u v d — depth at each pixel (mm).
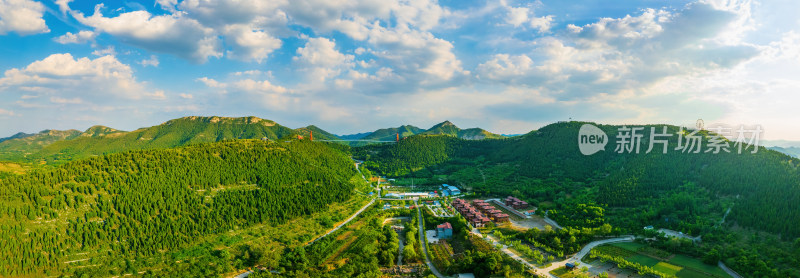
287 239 187500
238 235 187500
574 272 146000
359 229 199875
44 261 148000
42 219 163750
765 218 162750
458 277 148500
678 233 176750
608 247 168250
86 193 183125
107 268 150875
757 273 130500
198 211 196875
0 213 156750
